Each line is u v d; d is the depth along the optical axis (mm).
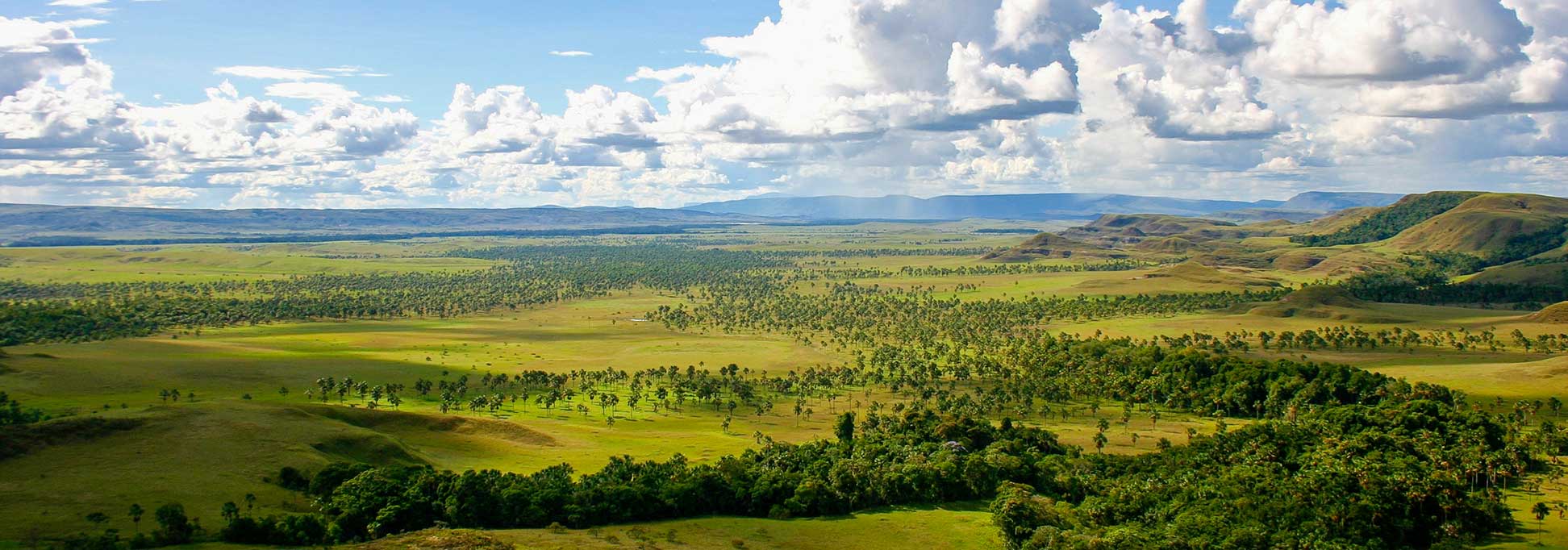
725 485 199375
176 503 176125
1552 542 171625
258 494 185500
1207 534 166625
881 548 174625
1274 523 172125
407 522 174125
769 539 178250
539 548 156750
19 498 172875
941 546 176625
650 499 191375
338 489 182500
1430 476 185500
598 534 173250
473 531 165500
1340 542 164875
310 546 161750
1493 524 176875
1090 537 167500
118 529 162375
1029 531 176000
